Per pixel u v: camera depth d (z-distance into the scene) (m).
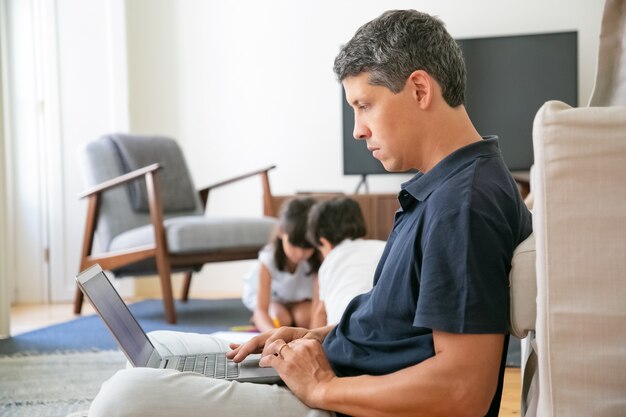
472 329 0.89
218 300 4.46
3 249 3.19
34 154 4.61
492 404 1.03
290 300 3.05
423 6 4.85
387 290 1.01
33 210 4.61
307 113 4.96
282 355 1.04
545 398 0.83
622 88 0.98
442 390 0.90
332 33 4.93
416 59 0.99
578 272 0.81
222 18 4.97
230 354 1.25
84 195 3.85
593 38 4.73
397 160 1.04
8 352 2.84
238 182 4.99
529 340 1.09
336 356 1.08
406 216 1.07
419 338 0.98
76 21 4.63
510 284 0.94
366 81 1.02
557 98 4.68
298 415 0.98
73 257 4.64
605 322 0.80
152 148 4.27
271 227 3.82
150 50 4.97
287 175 4.98
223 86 4.98
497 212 0.93
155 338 1.46
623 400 0.80
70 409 2.01
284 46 4.95
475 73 4.74
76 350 2.86
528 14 4.77
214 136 5.00
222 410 0.96
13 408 2.02
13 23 4.60
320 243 2.28
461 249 0.90
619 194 0.80
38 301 4.62
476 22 4.81
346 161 4.82
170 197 4.22
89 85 4.65
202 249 3.62
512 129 4.73
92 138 4.66
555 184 0.81
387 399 0.93
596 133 0.80
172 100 4.99
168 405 0.94
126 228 4.03
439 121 1.02
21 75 4.61
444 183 0.97
